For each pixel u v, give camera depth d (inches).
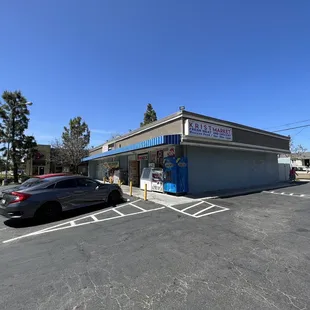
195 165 519.8
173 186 484.7
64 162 1406.3
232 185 619.2
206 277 138.0
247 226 252.4
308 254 173.0
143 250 183.2
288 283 130.3
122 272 146.0
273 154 837.2
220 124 535.5
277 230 236.5
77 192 321.1
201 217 294.8
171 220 279.9
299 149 1969.7
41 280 137.1
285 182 844.6
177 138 442.9
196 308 107.7
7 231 244.7
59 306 110.7
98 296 119.0
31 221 285.1
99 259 167.2
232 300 113.7
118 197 401.1
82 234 228.7
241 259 164.4
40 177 323.9
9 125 1101.1
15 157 1112.8
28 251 185.8
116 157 867.4
